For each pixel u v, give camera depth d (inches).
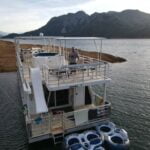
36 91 490.0
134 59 2554.1
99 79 560.1
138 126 671.8
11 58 2053.4
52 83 514.9
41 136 474.0
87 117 527.2
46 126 504.7
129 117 746.8
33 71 517.0
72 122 529.0
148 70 1770.4
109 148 483.2
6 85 1215.6
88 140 484.4
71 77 569.6
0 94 1024.2
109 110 556.1
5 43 3046.3
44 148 506.0
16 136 605.6
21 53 959.0
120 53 3395.7
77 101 591.2
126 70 1775.3
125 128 655.8
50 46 922.1
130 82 1332.4
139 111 808.9
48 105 579.2
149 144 561.3
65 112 559.2
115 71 1727.4
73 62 608.7
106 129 542.9
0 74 1565.0
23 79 563.2
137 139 587.8
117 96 1023.0
